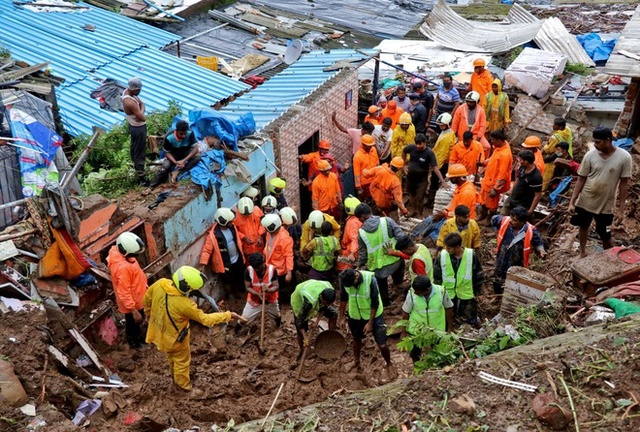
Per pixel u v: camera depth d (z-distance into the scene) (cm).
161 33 1694
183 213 984
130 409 755
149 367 855
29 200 792
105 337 873
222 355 909
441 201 1236
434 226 1111
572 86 1658
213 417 773
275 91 1453
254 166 1156
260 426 577
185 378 805
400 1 2280
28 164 955
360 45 1914
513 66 1652
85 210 859
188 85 1434
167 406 786
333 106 1452
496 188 1177
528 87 1609
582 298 809
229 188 1099
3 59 1180
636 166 1068
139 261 941
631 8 2223
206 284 1052
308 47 1838
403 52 1862
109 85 1334
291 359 908
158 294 770
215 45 1748
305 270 1143
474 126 1381
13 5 1642
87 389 745
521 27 1952
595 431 511
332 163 1280
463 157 1292
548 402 525
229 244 1038
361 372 869
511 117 1545
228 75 1566
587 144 1412
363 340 943
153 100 1341
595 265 817
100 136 1134
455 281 844
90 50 1498
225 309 1080
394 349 918
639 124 1352
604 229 888
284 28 1928
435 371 605
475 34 1980
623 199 861
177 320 771
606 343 594
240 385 835
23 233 780
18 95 1028
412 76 1641
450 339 691
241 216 1067
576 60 1788
